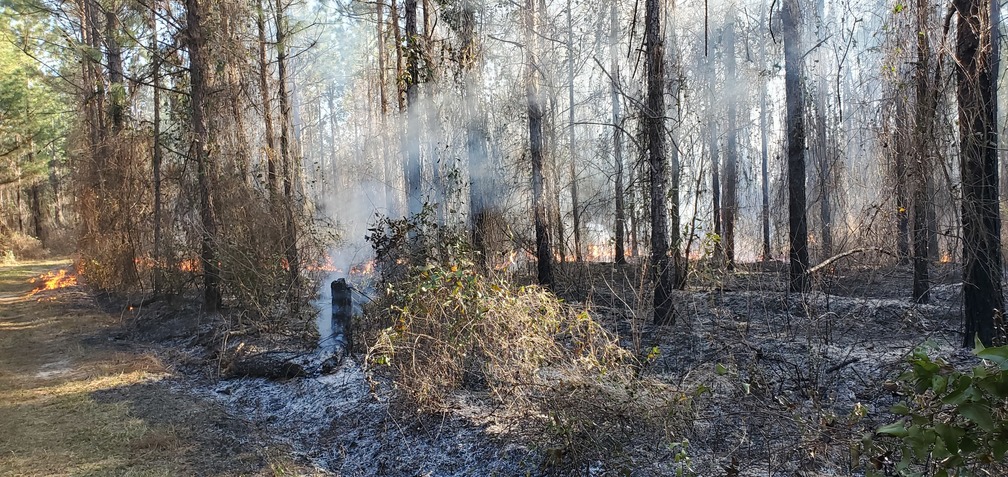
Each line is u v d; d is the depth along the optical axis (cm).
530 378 470
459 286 512
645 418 394
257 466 477
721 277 868
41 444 527
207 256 1065
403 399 526
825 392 494
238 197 1039
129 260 1387
